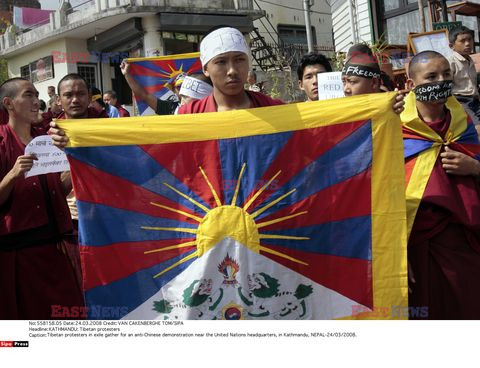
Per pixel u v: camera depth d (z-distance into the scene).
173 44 18.33
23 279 3.88
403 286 3.18
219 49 3.21
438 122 3.60
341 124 3.24
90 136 3.24
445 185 3.49
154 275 3.22
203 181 3.23
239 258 3.18
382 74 5.19
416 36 8.17
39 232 3.95
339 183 3.24
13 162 3.94
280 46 22.16
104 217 3.23
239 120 3.25
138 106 5.62
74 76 4.64
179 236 3.22
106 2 17.64
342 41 14.21
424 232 3.48
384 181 3.21
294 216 3.21
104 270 3.22
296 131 3.24
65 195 4.05
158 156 3.26
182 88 4.88
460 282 3.45
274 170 3.23
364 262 3.21
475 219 3.47
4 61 22.52
